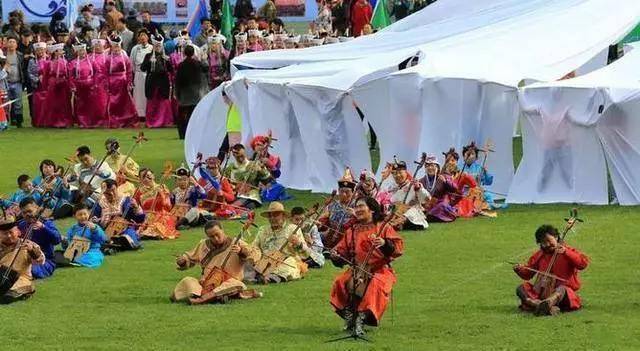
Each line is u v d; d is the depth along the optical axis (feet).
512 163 130.82
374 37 169.37
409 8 245.24
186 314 83.20
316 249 98.17
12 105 204.03
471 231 111.55
